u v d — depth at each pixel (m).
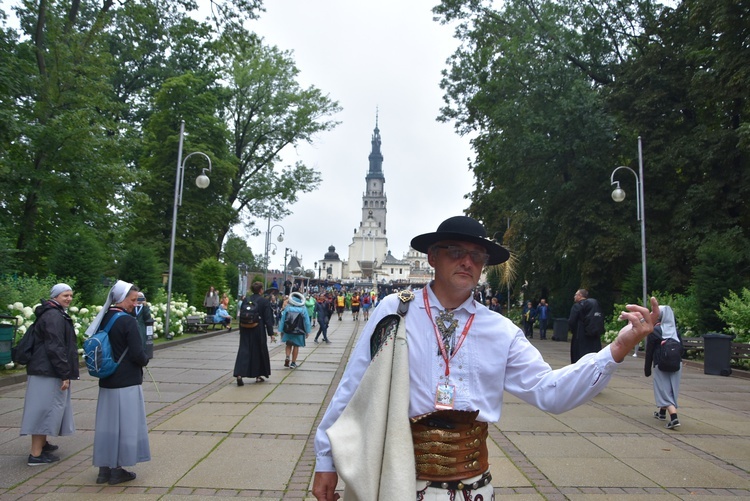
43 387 5.78
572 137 24.94
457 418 2.24
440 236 2.44
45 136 19.42
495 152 27.12
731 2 19.81
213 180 34.31
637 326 2.13
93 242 17.61
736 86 20.66
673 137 24.89
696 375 14.15
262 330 11.07
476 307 2.43
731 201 23.25
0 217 19.34
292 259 94.06
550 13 26.78
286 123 39.03
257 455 6.22
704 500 5.08
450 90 29.73
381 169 169.50
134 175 21.67
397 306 2.41
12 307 11.97
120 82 35.78
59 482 5.30
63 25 21.41
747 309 15.66
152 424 7.61
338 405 2.39
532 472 5.82
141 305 12.00
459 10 29.05
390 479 2.09
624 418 8.62
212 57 20.44
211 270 31.16
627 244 24.64
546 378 2.30
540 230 28.45
